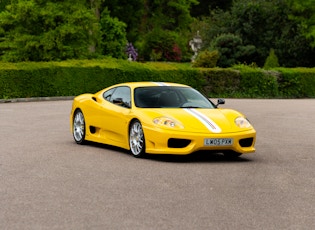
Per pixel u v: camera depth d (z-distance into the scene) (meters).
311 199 7.62
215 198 7.58
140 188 8.18
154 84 12.27
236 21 62.12
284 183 8.73
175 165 10.32
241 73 40.09
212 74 39.41
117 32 52.25
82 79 34.44
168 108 11.41
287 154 12.07
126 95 12.02
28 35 38.78
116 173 9.39
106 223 6.27
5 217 6.50
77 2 39.66
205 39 65.00
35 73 32.62
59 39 38.72
